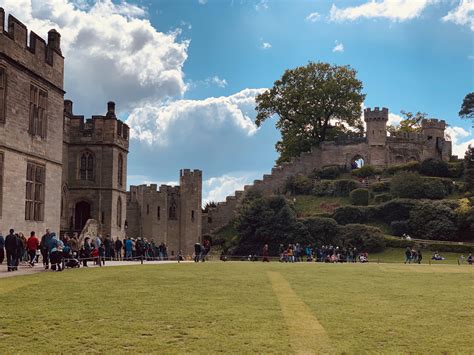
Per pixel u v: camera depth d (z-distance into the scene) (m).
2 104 33.59
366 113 112.75
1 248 29.25
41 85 38.47
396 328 14.71
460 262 68.31
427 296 20.52
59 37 41.44
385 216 90.50
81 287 20.80
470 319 16.02
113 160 53.62
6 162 33.91
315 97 110.19
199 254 47.78
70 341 13.09
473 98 121.31
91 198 53.06
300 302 18.48
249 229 87.25
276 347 12.73
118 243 45.31
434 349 12.73
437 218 85.44
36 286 20.69
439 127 116.19
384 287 23.31
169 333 13.88
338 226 85.94
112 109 54.31
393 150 112.88
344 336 13.79
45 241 29.41
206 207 109.44
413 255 69.38
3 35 33.34
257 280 24.83
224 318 15.55
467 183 92.31
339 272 31.17
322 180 104.88
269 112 115.88
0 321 14.81
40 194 38.75
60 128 41.47
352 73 112.12
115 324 14.68
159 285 22.05
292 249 64.12
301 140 113.25
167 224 96.12
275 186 109.69
